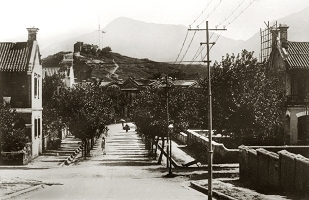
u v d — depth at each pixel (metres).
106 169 34.75
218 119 31.03
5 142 35.84
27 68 39.78
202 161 37.69
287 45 43.88
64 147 54.03
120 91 124.19
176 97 40.31
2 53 41.22
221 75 30.67
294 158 18.45
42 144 47.31
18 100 39.84
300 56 42.78
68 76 73.25
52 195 19.48
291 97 41.69
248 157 24.45
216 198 19.70
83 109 44.22
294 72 41.88
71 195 19.55
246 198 18.23
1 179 25.39
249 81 30.66
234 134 31.78
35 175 29.42
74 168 35.16
